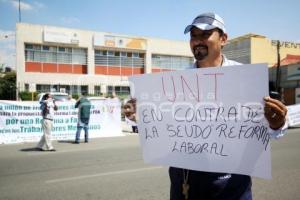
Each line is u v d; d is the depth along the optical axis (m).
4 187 5.64
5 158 8.58
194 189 2.23
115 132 14.60
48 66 32.84
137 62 38.66
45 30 31.89
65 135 13.42
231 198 2.12
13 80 40.53
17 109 12.49
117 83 36.66
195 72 2.23
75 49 34.44
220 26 2.20
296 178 6.03
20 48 31.06
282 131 1.90
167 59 40.94
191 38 2.32
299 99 33.69
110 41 35.88
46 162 7.91
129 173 6.58
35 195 5.16
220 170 2.12
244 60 44.84
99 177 6.27
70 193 5.23
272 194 5.04
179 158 2.29
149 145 2.45
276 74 37.94
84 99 12.13
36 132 12.88
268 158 1.97
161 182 5.84
